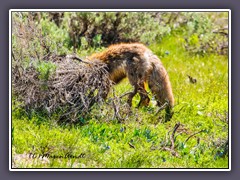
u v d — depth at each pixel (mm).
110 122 18219
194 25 28203
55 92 18438
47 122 17812
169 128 18562
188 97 21297
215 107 20328
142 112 18984
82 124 18141
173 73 23672
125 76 20406
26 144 16453
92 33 25484
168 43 27188
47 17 24906
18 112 18203
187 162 16375
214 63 25609
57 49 19844
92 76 18688
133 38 26266
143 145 16984
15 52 18781
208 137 17984
